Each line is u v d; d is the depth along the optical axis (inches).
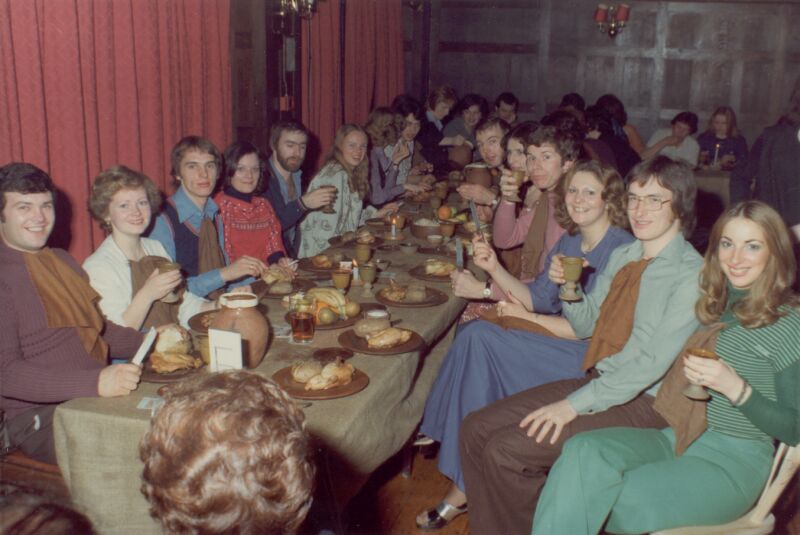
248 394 34.1
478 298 111.8
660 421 84.9
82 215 134.4
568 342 103.4
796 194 123.3
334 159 165.0
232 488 31.8
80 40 132.5
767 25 324.8
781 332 72.1
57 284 82.0
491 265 108.7
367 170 171.9
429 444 117.8
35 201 80.7
